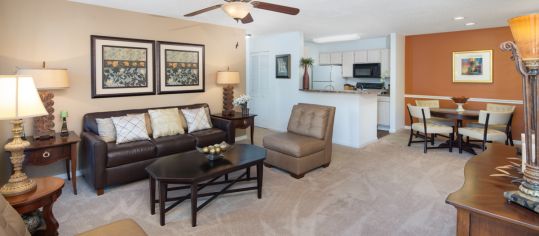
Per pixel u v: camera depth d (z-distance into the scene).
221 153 3.12
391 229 2.53
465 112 5.04
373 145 5.53
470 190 1.47
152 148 3.66
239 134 5.98
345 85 8.10
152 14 4.49
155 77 4.59
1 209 1.52
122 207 2.98
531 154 1.28
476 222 1.31
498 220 1.20
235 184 3.58
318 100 5.99
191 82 5.04
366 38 7.33
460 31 6.09
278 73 6.74
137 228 1.79
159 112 4.21
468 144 5.12
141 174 3.57
